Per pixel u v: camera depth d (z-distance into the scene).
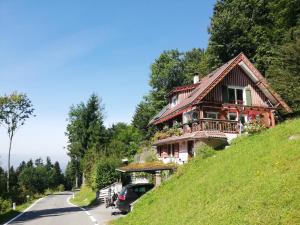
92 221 23.55
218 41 56.06
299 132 15.50
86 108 93.56
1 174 57.12
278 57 43.09
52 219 26.45
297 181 9.99
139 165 36.53
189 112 39.53
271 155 13.70
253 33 53.41
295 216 8.42
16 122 57.00
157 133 45.09
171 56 76.62
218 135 33.69
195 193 14.99
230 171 14.78
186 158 37.16
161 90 73.81
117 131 88.50
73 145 94.25
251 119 35.59
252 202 10.28
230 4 57.88
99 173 48.28
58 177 143.50
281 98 38.78
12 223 25.50
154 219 15.54
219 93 36.84
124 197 25.67
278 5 49.47
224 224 9.95
